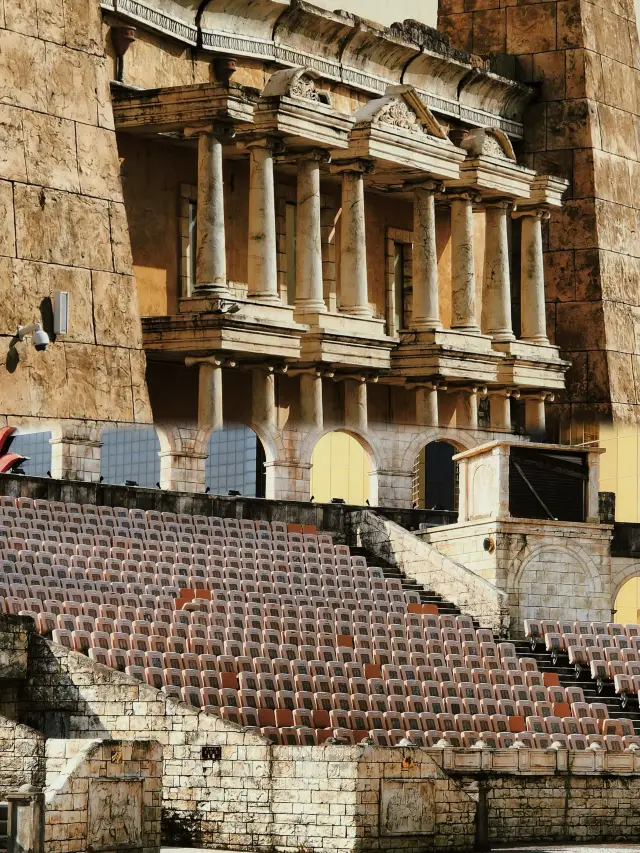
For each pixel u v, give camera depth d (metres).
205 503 120.75
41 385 120.62
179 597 103.31
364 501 155.50
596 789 88.94
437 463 162.12
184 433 131.50
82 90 125.12
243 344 126.69
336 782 79.00
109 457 140.62
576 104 161.75
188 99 126.12
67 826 70.25
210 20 135.38
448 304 154.88
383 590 115.88
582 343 161.38
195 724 83.25
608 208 163.00
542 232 162.88
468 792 82.94
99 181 125.44
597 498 121.00
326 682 95.44
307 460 137.50
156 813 75.12
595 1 163.88
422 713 94.38
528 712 100.88
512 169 147.62
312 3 149.62
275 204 139.25
